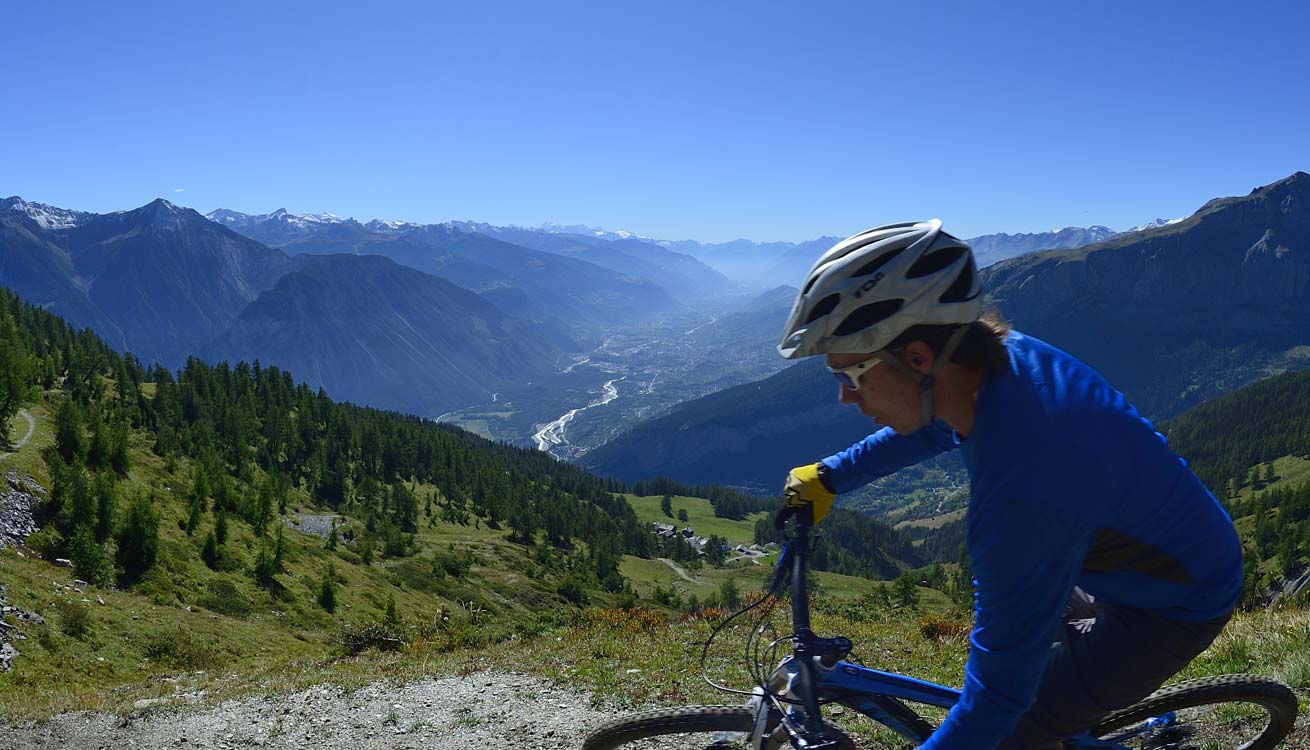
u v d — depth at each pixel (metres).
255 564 78.94
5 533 59.31
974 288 2.19
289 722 9.60
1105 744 2.79
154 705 11.45
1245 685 3.13
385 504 154.38
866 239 2.28
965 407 2.34
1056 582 2.17
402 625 21.69
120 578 62.56
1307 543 107.38
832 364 2.42
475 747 7.77
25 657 39.03
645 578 159.62
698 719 2.73
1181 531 2.19
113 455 94.00
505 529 174.75
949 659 9.27
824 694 2.68
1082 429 2.13
